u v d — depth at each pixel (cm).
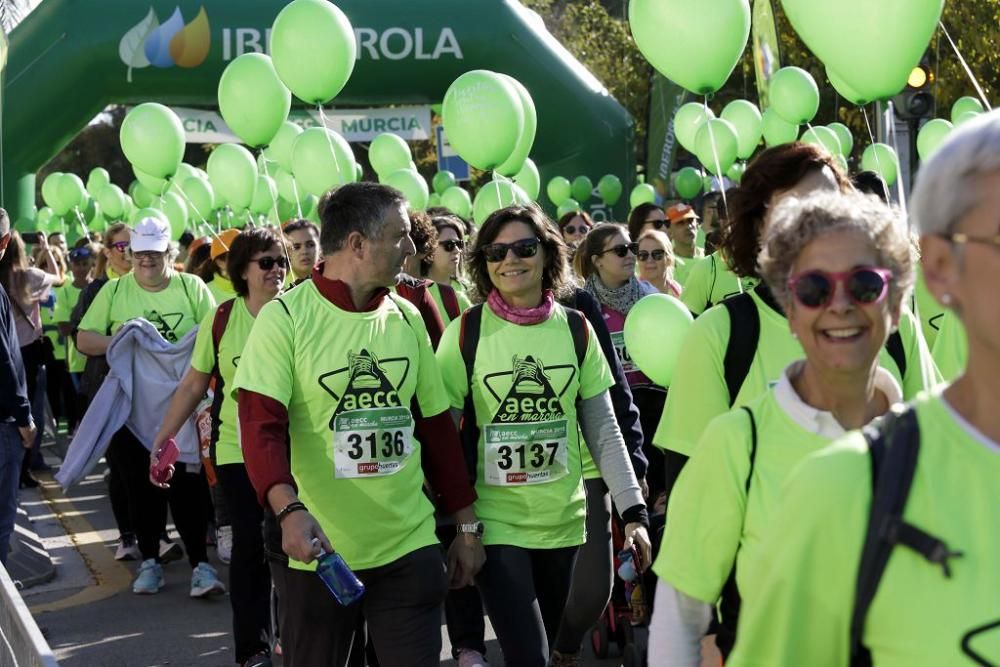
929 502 171
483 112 706
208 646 682
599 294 673
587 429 488
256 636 586
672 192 1995
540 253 478
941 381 350
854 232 243
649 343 516
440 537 460
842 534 175
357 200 414
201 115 1795
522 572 455
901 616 171
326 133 757
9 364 628
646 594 565
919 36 427
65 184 1566
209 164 1017
